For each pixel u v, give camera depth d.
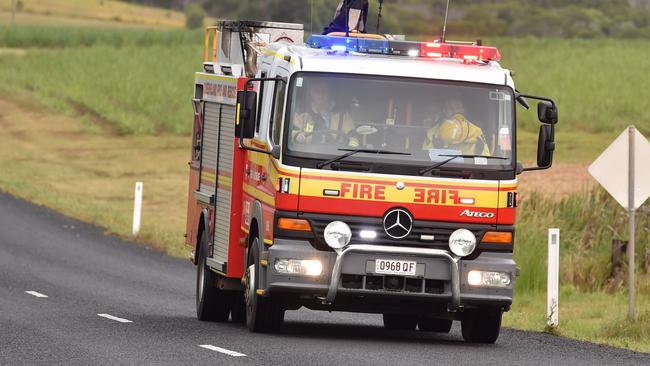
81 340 29.22
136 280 49.03
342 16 34.53
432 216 29.02
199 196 37.66
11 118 136.62
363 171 28.92
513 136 29.50
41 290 43.88
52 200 81.50
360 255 28.88
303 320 37.66
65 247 60.44
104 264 54.50
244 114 29.25
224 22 37.75
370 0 35.00
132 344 28.41
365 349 28.09
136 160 113.62
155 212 81.62
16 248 59.03
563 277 49.91
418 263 28.98
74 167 108.44
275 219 29.14
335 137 29.09
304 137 29.08
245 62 35.56
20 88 155.50
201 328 32.75
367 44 30.31
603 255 50.47
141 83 162.38
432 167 28.98
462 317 31.09
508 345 30.53
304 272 28.97
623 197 37.22
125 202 87.12
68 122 135.62
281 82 30.00
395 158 29.02
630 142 37.16
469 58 30.58
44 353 26.86
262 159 31.17
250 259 31.98
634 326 35.47
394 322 37.06
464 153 29.23
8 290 43.53
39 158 113.94
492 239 29.23
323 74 29.27
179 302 42.31
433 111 29.36
